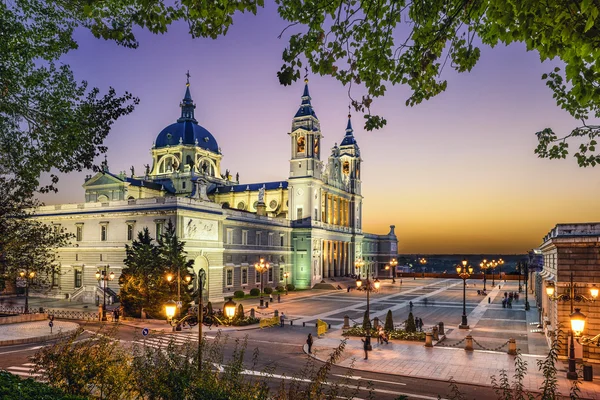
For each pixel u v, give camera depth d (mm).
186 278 53312
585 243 33938
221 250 75562
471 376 30109
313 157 105812
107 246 72312
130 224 70375
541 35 8148
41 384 14102
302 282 103625
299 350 38031
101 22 11633
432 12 10281
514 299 82938
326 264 111750
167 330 46500
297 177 105375
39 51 15461
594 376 29516
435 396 25938
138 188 102000
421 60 10891
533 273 96312
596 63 7848
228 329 48031
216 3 9633
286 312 62969
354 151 133375
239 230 85375
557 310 34875
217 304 71000
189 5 9805
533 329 50156
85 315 55562
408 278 154375
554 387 10938
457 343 40812
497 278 143375
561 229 35625
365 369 31844
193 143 118438
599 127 14039
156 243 67312
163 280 52844
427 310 66688
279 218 100500
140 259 55594
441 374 30609
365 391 26688
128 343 38469
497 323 54812
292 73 11289
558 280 35000
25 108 15852
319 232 108062
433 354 36812
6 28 14602
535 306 72375
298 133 106625
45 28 15344
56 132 16078
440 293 94688
